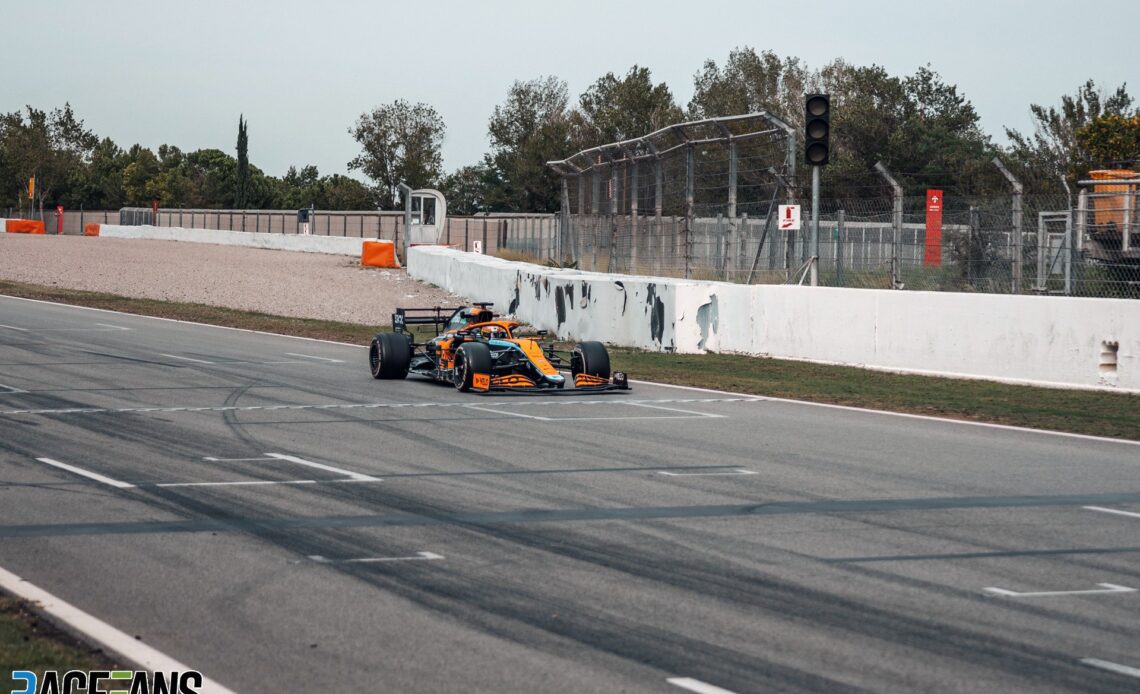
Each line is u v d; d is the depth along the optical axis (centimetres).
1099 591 671
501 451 1134
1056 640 584
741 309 2144
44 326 2552
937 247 2267
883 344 1894
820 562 730
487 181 11188
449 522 834
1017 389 1653
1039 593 666
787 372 1883
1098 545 780
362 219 7594
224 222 8350
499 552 751
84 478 984
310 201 12188
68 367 1842
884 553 754
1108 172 2292
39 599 634
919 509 888
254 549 755
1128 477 1031
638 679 525
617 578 692
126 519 837
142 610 625
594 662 547
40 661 530
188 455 1102
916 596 658
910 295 1850
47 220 10062
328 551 752
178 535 791
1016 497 938
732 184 2442
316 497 916
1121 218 2225
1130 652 567
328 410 1415
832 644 575
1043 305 1678
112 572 697
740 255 2544
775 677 529
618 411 1441
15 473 1003
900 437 1258
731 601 646
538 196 9319
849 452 1153
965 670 540
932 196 2270
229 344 2303
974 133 6775
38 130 10925
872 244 2556
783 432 1284
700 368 1947
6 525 815
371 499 910
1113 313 1605
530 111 10119
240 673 531
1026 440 1245
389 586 672
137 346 2200
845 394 1625
